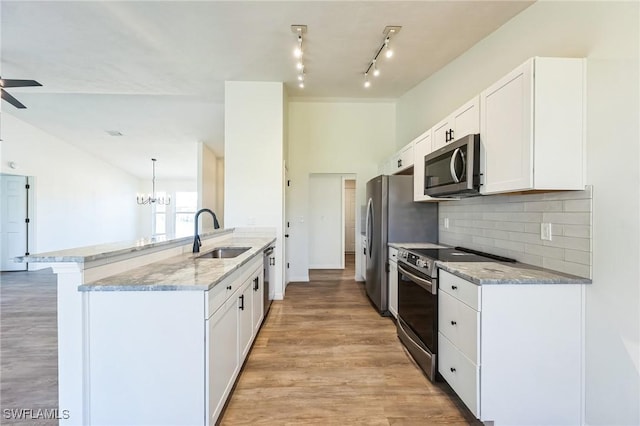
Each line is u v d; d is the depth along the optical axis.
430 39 2.76
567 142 1.62
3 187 5.83
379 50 3.01
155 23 2.57
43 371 2.18
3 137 5.38
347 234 8.20
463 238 2.82
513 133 1.73
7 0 2.24
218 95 4.35
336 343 2.67
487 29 2.54
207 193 6.73
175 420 1.44
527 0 2.06
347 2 2.30
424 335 2.19
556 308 1.58
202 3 2.32
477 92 2.78
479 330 1.57
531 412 1.58
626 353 1.42
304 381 2.08
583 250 1.61
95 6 2.34
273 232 3.97
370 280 3.79
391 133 5.02
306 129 5.01
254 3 2.32
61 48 2.98
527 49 2.15
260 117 3.92
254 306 2.55
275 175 3.95
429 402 1.87
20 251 5.95
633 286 1.40
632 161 1.40
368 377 2.13
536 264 1.93
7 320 3.22
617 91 1.47
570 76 1.62
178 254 2.38
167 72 3.58
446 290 1.93
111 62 3.28
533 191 1.77
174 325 1.44
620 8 1.46
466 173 2.05
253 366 2.27
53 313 3.44
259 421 1.69
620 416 1.45
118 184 8.59
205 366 1.45
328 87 4.12
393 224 3.38
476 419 1.72
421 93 3.91
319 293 4.32
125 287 1.43
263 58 3.22
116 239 8.50
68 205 6.77
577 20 1.71
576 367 1.59
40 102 4.77
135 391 1.44
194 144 6.62
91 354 1.43
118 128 5.82
